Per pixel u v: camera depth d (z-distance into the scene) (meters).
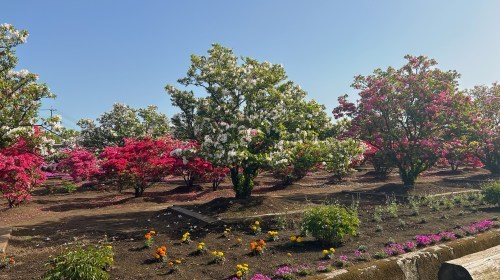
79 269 4.57
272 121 10.98
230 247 6.73
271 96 10.99
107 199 16.11
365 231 7.73
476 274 3.97
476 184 15.56
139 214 11.30
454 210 9.78
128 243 7.10
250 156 9.95
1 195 17.17
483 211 9.59
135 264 5.75
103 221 10.11
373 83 14.73
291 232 7.85
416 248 6.37
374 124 15.27
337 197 13.42
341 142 10.99
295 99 12.06
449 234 7.00
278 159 10.01
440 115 13.95
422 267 5.64
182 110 11.64
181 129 11.88
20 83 9.43
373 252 6.16
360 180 21.39
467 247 6.30
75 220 10.48
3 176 12.38
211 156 9.98
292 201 11.34
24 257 6.26
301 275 5.12
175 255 6.23
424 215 9.16
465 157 19.77
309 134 11.18
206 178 17.56
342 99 15.89
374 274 5.12
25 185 13.38
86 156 20.19
